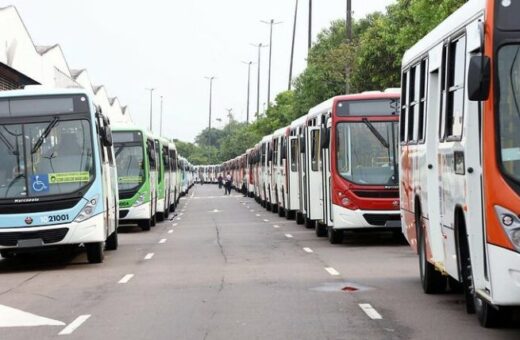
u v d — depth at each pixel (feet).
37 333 42.73
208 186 493.36
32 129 71.05
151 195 124.36
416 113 53.01
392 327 41.70
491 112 33.88
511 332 39.60
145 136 121.70
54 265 75.82
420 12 98.37
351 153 84.64
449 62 42.50
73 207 69.97
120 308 49.85
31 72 164.96
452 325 41.81
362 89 148.77
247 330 41.75
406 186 56.75
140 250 88.58
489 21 34.27
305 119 109.70
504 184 33.53
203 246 91.04
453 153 40.75
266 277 62.59
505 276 33.42
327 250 82.53
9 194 69.77
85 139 71.31
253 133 401.90
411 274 62.28
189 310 48.34
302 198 116.16
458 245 40.63
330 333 40.47
